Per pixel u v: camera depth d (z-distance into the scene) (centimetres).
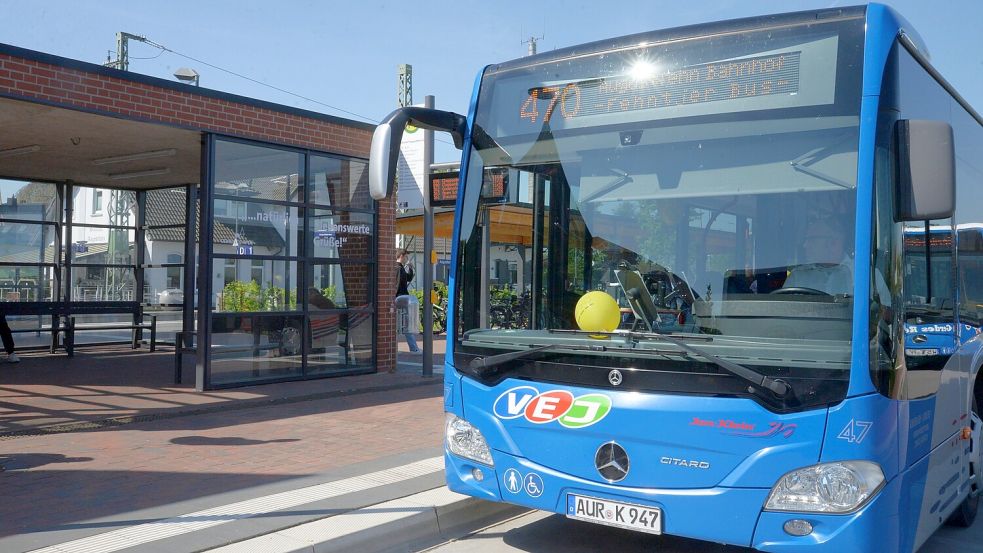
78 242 1565
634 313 470
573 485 460
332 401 1067
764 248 443
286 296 1202
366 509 572
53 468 684
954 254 551
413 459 725
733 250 452
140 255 1659
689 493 426
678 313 459
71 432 837
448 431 525
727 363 418
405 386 1204
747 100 465
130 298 1650
